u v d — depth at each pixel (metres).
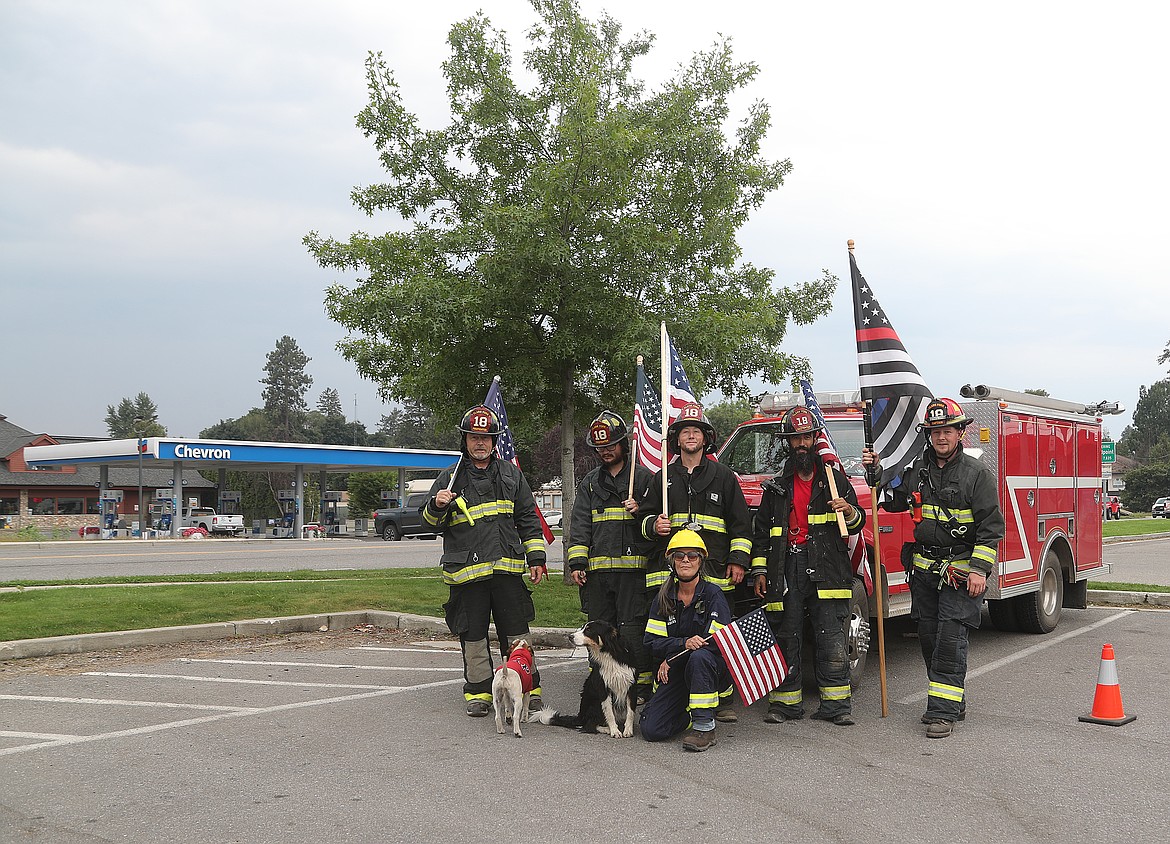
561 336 12.44
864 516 6.61
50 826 4.50
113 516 43.31
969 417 9.77
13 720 6.58
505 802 4.86
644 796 4.98
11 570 19.28
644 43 13.60
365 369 13.23
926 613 6.68
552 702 7.46
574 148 11.77
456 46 12.91
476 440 6.98
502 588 7.00
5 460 55.44
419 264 12.46
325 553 26.64
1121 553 24.31
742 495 6.78
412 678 8.16
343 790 5.05
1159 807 4.84
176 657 9.13
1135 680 8.14
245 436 111.31
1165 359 74.81
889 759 5.73
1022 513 10.08
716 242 12.97
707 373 13.30
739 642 6.12
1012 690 7.78
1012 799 4.96
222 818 4.61
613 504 6.98
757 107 13.46
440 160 13.05
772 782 5.23
